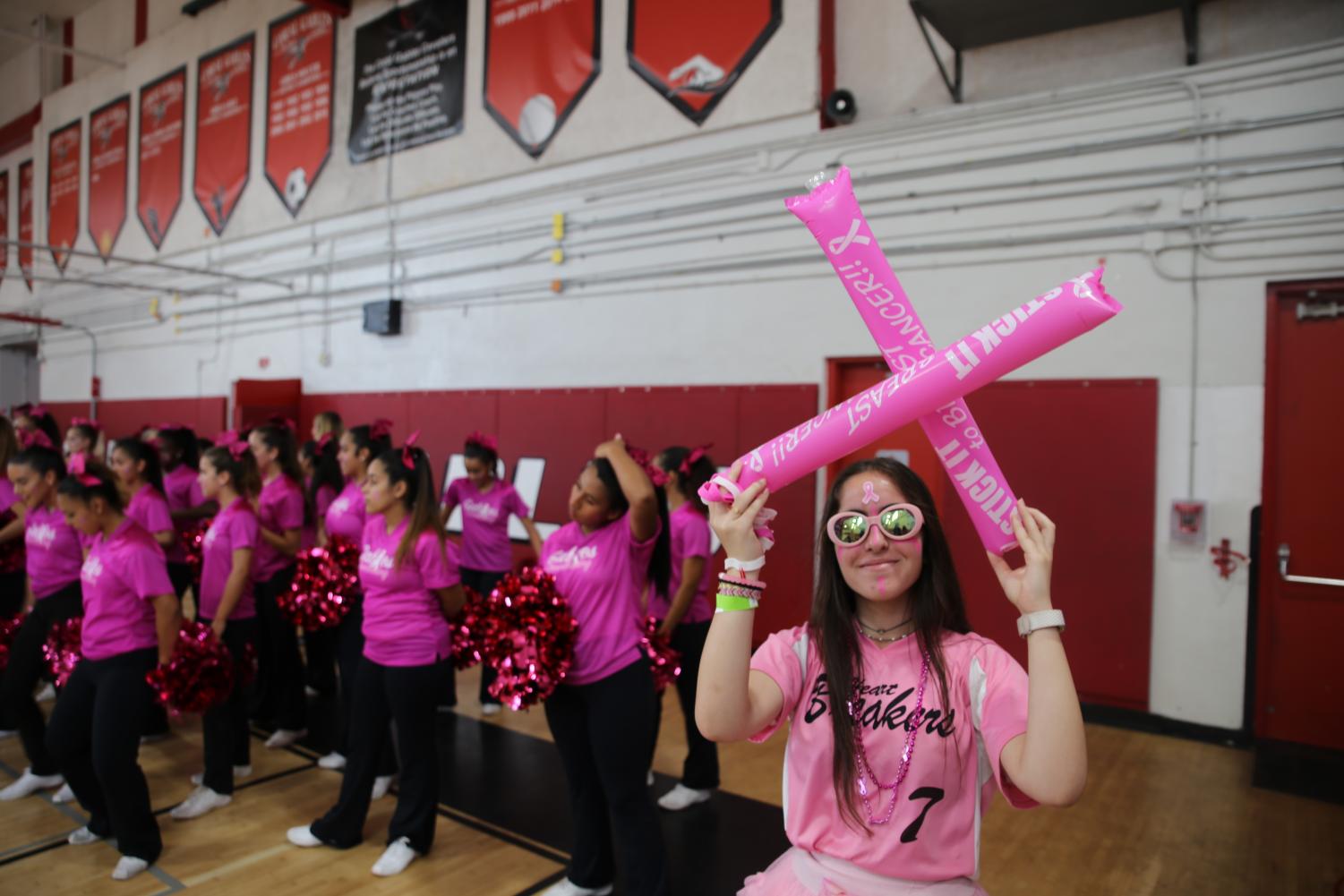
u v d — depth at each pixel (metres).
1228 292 4.40
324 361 9.13
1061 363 4.84
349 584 3.72
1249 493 4.35
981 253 5.04
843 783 1.27
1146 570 4.59
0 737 4.43
